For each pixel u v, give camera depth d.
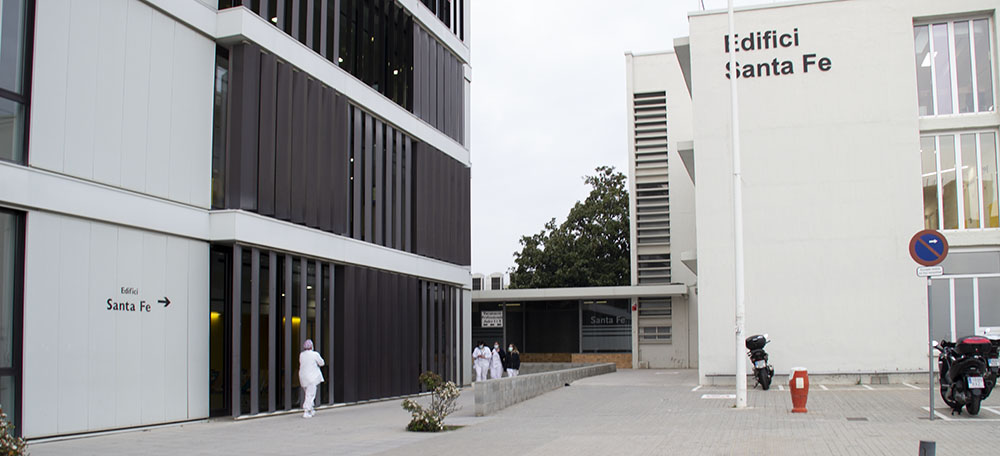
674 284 37.50
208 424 15.56
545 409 16.80
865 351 21.55
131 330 14.55
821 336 21.84
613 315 39.56
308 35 19.69
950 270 21.39
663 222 39.91
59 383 13.08
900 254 21.64
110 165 14.30
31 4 13.09
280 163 18.08
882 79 22.23
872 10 22.48
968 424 12.34
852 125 22.28
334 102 20.66
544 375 21.03
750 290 22.41
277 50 18.14
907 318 21.42
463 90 30.33
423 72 26.67
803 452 9.86
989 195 21.48
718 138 23.00
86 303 13.70
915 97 21.98
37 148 12.98
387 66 24.34
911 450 9.80
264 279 17.69
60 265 13.27
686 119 40.03
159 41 15.56
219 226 16.39
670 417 14.48
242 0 17.33
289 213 18.41
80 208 13.58
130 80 14.84
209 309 16.42
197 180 16.31
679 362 38.28
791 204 22.42
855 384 21.27
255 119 17.33
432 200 26.56
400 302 24.12
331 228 20.23
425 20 26.83
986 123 21.50
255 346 16.80
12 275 12.57
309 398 17.30
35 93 12.99
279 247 17.83
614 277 46.34
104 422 13.84
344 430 14.14
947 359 14.09
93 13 14.12
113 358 14.12
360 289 21.66
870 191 22.00
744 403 15.79
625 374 31.69
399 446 11.59
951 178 21.77
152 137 15.27
